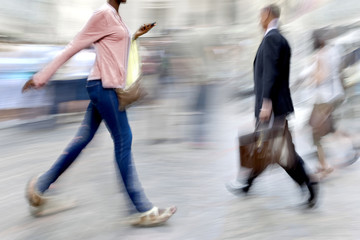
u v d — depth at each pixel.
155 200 4.22
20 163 5.63
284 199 4.23
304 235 3.46
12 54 8.02
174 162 5.63
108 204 4.09
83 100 8.67
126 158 3.52
